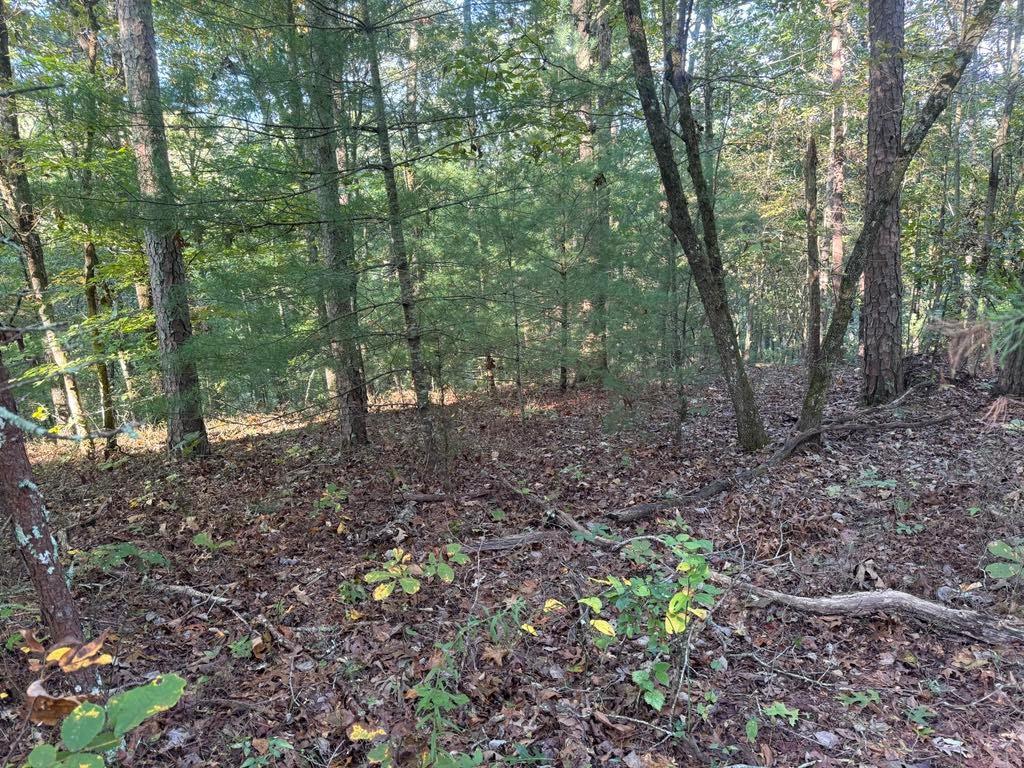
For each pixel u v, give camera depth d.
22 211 8.20
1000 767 2.65
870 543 4.61
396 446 8.15
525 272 9.08
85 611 4.07
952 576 4.09
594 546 4.97
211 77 5.32
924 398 8.12
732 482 6.02
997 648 3.39
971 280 8.96
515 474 6.95
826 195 15.53
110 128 5.39
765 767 2.73
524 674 3.42
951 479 5.48
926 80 8.50
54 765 1.34
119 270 9.41
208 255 8.89
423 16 5.62
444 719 3.04
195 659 3.68
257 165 5.44
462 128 6.21
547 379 12.16
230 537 5.48
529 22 6.09
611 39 10.87
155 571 4.79
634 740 2.94
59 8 9.56
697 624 3.49
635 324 8.32
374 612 4.14
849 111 12.21
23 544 2.45
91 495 6.90
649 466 6.99
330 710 3.19
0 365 2.37
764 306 22.27
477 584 4.36
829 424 7.60
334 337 6.23
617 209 9.30
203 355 6.03
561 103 6.12
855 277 6.38
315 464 7.67
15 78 8.68
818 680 3.31
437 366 7.27
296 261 6.63
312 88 5.36
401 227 6.18
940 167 12.05
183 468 7.78
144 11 7.17
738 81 6.97
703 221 6.84
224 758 2.88
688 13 6.38
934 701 3.10
